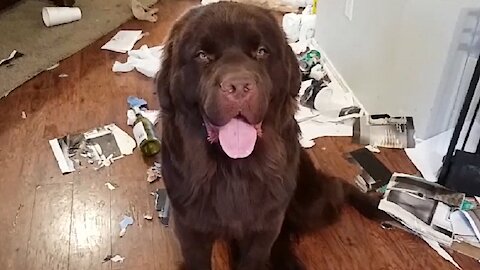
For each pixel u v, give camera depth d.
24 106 2.67
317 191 1.96
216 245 1.96
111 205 2.13
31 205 2.12
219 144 1.46
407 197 2.11
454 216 2.06
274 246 1.90
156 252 1.95
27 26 3.33
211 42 1.39
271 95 1.47
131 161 2.34
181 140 1.54
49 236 2.00
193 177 1.55
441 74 2.24
